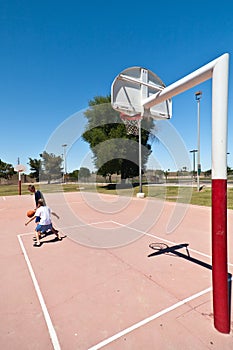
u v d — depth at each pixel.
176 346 1.78
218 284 1.89
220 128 1.76
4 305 2.43
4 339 1.91
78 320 2.15
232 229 5.43
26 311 2.31
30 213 5.28
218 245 1.86
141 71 3.12
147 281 2.92
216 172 1.80
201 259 3.68
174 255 3.88
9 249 4.33
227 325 1.90
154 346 1.79
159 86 3.27
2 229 6.02
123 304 2.40
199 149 14.44
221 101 1.75
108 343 1.84
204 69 2.00
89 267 3.41
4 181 34.44
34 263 3.61
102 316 2.20
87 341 1.87
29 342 1.87
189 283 2.85
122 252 4.07
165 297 2.52
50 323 2.11
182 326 2.02
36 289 2.77
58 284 2.89
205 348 1.74
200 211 8.18
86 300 2.49
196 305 2.35
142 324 2.06
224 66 1.75
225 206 1.82
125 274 3.14
